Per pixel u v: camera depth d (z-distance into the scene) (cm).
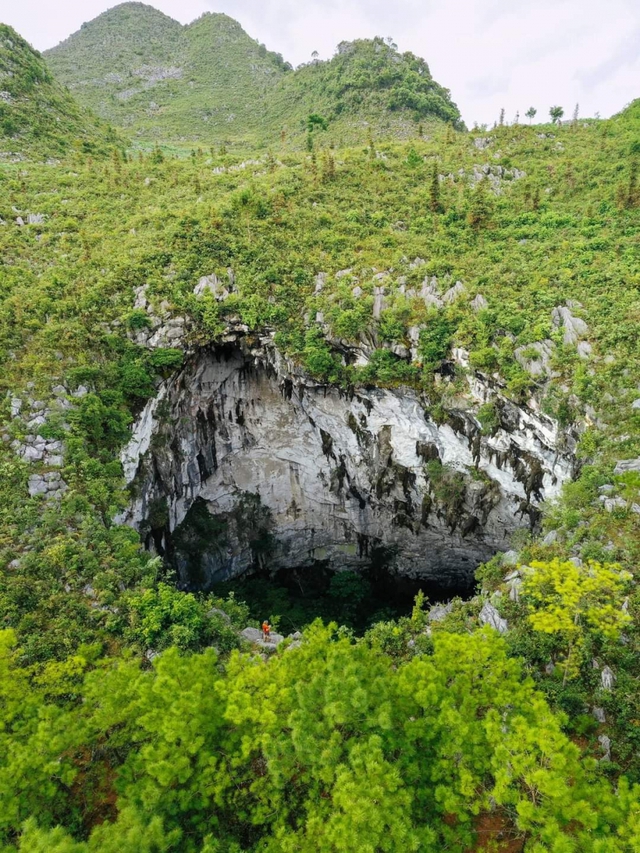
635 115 5794
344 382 3616
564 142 5488
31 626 2100
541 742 1130
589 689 1847
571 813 1089
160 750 1287
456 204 4534
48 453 2766
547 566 2023
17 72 6234
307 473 4384
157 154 5850
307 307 3631
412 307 3469
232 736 1375
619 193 4112
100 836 1156
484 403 3297
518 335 3189
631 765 1639
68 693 1762
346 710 1237
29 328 3148
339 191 4681
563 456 3066
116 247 3900
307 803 1264
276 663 1546
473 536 3950
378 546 4519
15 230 4109
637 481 2316
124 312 3406
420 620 2391
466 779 1180
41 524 2484
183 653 2119
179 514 4012
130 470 3247
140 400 3353
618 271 3441
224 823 1416
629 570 2150
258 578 4619
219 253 3825
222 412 4178
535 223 4306
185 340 3572
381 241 4019
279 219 4144
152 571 2520
